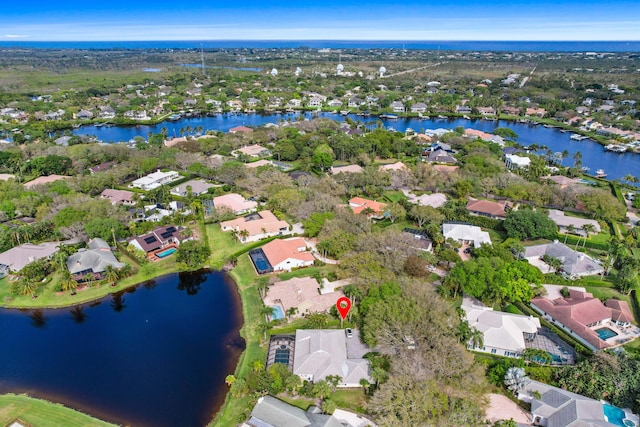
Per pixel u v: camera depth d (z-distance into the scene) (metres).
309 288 97.06
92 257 108.38
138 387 75.62
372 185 162.12
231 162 182.62
